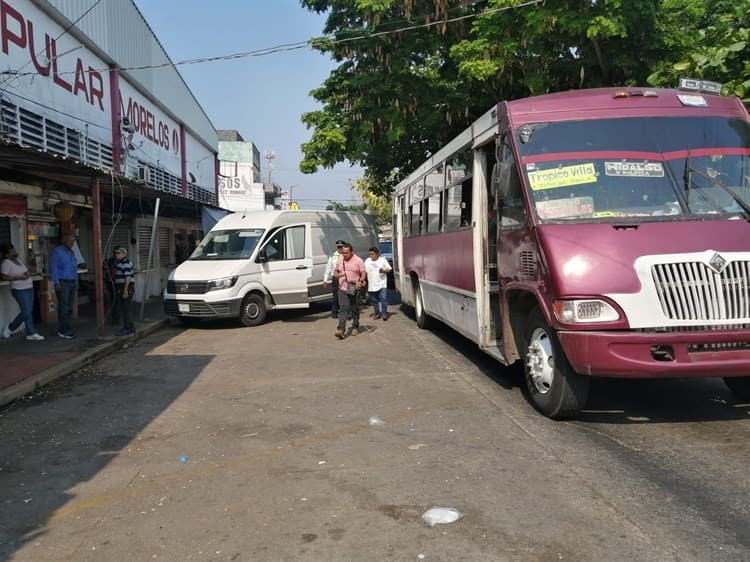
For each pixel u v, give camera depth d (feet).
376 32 45.39
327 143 52.47
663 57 43.52
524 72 45.27
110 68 52.70
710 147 20.39
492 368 29.09
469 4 44.78
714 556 11.40
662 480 14.94
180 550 12.44
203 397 25.16
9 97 35.37
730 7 43.19
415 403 23.06
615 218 19.08
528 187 20.27
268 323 48.42
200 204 61.46
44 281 44.55
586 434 18.56
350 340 38.88
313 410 22.61
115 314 43.29
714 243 17.78
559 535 12.38
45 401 25.13
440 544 12.20
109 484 16.16
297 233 50.98
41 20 40.16
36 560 12.25
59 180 41.68
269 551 12.22
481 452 17.35
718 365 16.85
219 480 16.11
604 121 21.08
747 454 16.49
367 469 16.42
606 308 17.25
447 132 58.08
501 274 22.76
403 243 48.39
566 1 38.83
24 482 16.49
